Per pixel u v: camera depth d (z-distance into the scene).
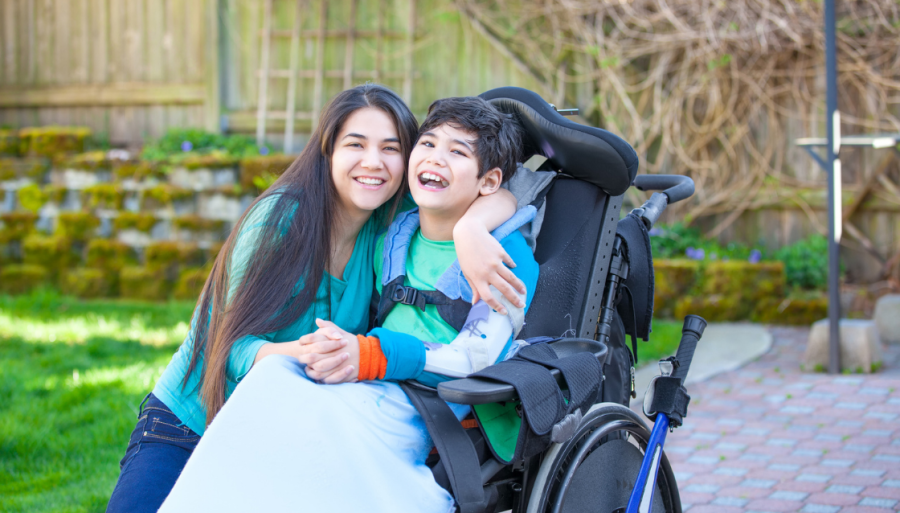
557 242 1.89
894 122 6.39
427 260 1.75
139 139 7.86
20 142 7.33
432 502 1.47
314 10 7.46
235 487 1.35
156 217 6.84
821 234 6.58
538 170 2.01
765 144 6.76
